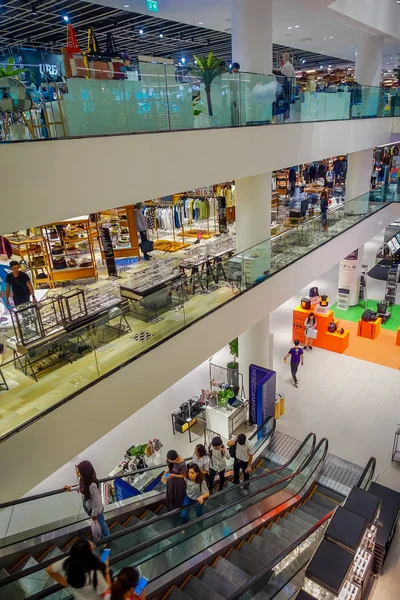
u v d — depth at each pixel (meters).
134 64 6.21
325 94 10.88
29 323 6.61
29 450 5.60
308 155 10.45
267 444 10.76
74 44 7.26
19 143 4.89
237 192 10.43
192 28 16.91
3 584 4.47
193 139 7.13
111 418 6.64
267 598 5.48
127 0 10.03
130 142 6.13
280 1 9.94
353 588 5.84
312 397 12.51
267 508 7.68
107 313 7.22
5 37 16.77
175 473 6.48
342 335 14.59
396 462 10.05
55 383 6.27
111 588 3.63
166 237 17.08
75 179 5.53
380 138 14.67
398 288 17.94
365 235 15.28
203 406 11.28
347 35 15.03
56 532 5.48
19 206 5.01
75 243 13.28
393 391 12.59
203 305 8.70
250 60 9.20
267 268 10.32
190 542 6.07
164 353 7.44
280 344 15.28
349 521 5.73
